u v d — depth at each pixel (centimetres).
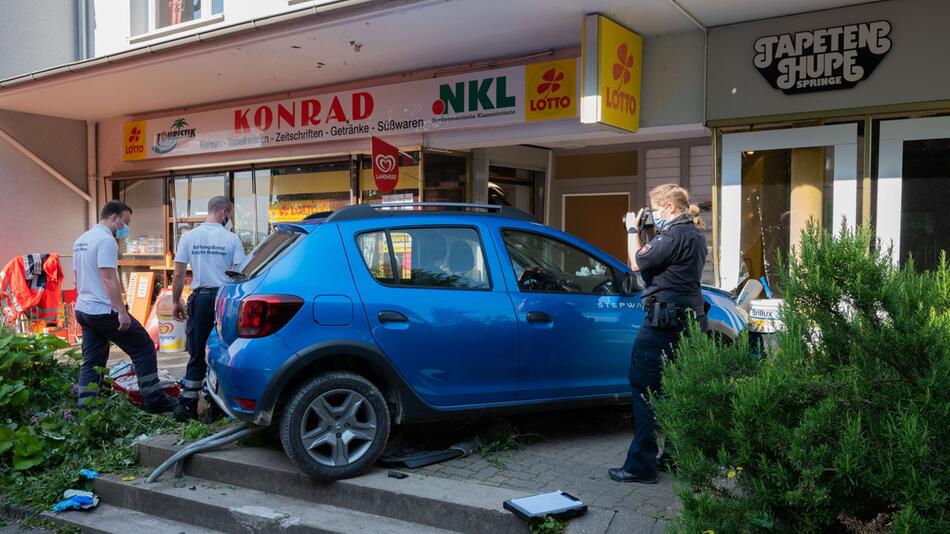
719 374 299
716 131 714
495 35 755
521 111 823
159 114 1199
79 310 605
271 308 429
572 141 925
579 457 479
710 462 290
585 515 376
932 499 247
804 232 304
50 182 1251
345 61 862
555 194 1003
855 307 284
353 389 440
